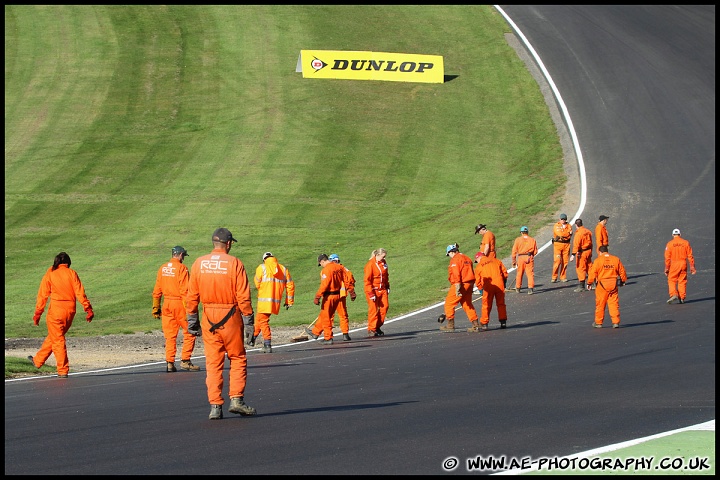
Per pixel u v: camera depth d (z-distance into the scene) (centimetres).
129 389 3934
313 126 16300
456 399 3394
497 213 12238
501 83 18388
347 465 2334
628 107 16475
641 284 7931
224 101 17388
